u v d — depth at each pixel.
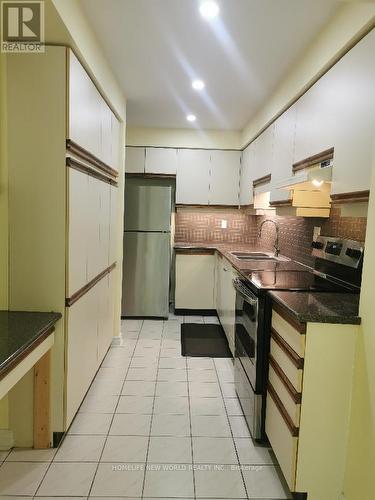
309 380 1.59
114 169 3.13
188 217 5.16
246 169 4.55
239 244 5.13
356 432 1.55
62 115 1.89
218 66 2.72
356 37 1.72
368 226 1.53
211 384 2.86
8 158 1.91
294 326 1.66
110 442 2.11
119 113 3.18
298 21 2.04
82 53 1.99
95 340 2.67
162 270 4.54
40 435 2.02
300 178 2.03
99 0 1.90
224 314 3.88
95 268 2.57
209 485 1.80
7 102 1.88
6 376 1.42
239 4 1.91
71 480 1.80
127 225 4.47
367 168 1.60
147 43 2.38
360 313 1.56
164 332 4.08
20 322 1.81
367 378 1.49
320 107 2.17
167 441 2.14
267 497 1.74
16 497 1.69
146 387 2.78
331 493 1.66
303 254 3.19
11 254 1.97
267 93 3.27
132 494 1.73
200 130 4.79
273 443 1.94
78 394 2.27
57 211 1.94
